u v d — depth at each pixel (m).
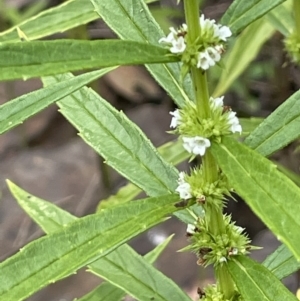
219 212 0.35
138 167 0.37
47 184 0.94
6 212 0.89
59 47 0.28
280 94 0.67
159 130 1.00
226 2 0.79
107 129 0.38
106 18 0.36
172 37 0.32
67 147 1.00
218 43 0.32
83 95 0.38
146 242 0.83
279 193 0.28
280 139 0.35
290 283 0.67
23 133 1.00
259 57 0.75
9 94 0.92
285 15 0.49
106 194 0.76
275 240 0.80
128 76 1.01
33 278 0.30
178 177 0.37
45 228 0.43
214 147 0.32
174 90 0.37
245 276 0.33
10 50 0.28
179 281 0.80
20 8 0.90
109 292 0.42
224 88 0.55
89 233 0.30
